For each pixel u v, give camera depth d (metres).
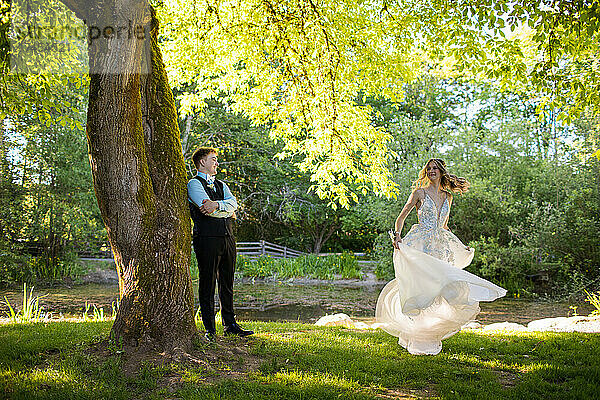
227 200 5.08
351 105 8.00
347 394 3.64
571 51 5.74
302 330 6.29
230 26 7.43
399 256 4.88
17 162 15.86
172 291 4.50
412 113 24.73
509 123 15.87
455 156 15.52
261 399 3.51
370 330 6.50
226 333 5.26
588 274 13.52
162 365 4.09
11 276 15.38
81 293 13.95
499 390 3.84
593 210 13.52
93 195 17.09
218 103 21.88
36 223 15.97
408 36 7.60
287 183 24.00
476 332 6.37
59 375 3.88
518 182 15.80
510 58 6.62
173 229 4.60
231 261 5.23
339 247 28.66
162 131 4.83
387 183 8.32
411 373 4.25
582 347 5.25
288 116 8.36
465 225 15.11
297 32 7.08
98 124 4.30
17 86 7.29
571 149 14.38
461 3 6.03
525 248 13.98
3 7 5.67
